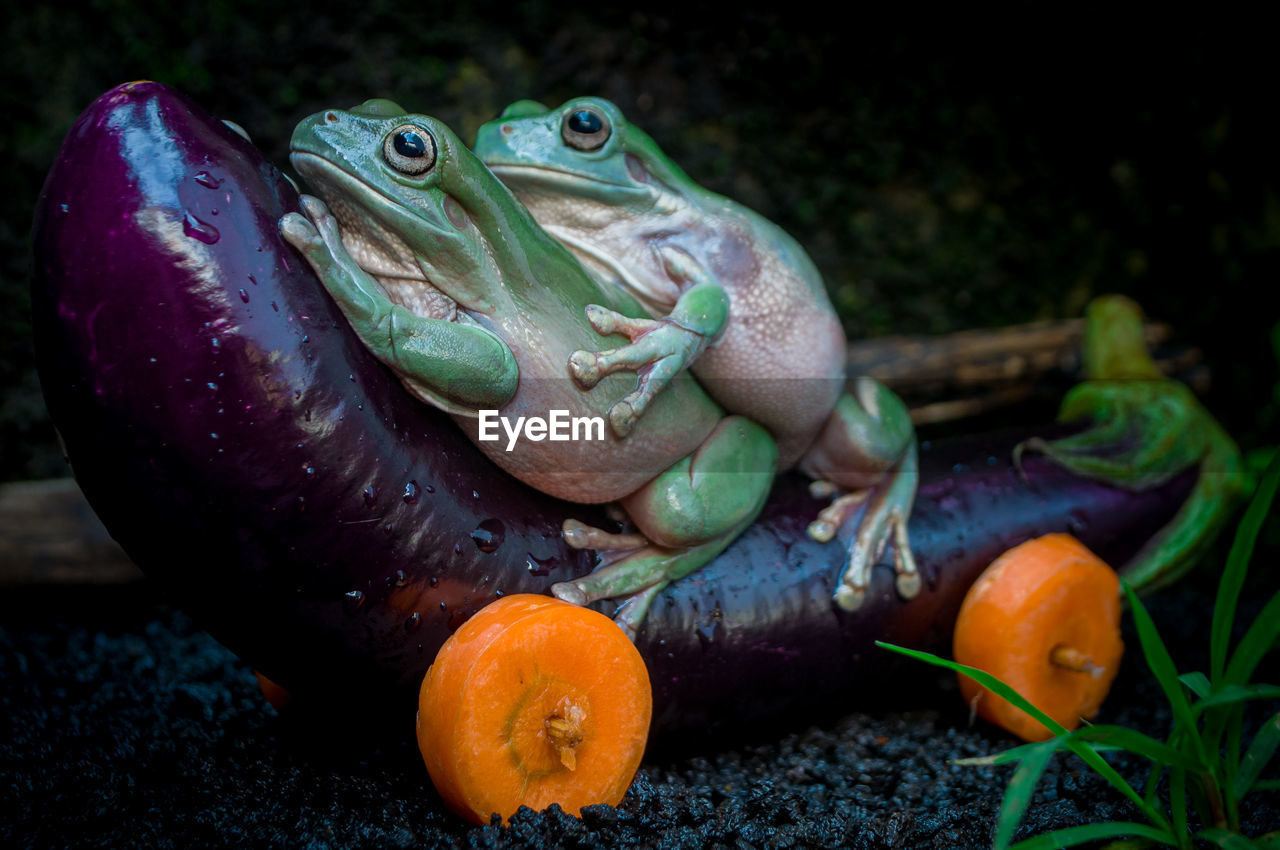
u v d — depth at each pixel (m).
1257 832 0.33
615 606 0.35
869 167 0.54
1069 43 0.54
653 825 0.32
